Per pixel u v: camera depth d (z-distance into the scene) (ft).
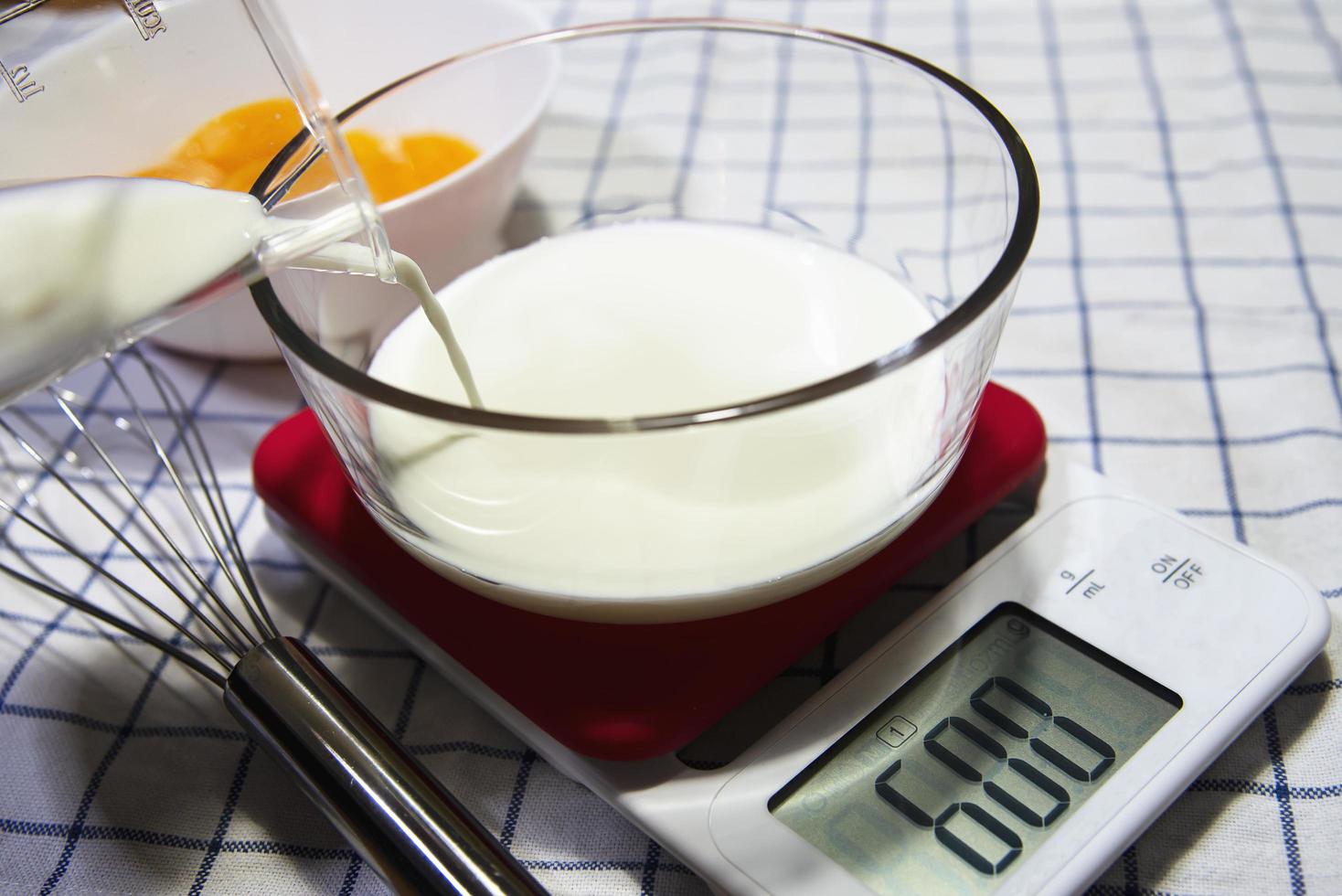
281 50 1.47
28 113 1.49
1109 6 2.48
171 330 1.84
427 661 1.62
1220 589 1.56
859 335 1.64
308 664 1.47
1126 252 2.03
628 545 1.42
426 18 2.00
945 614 1.57
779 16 2.50
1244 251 2.01
